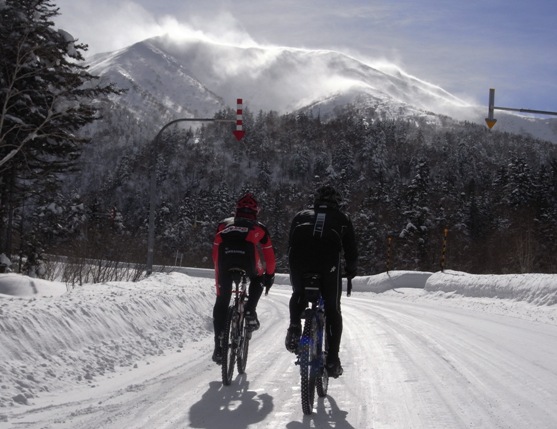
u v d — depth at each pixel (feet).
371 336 33.55
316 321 18.34
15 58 67.41
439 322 40.98
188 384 21.31
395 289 85.81
